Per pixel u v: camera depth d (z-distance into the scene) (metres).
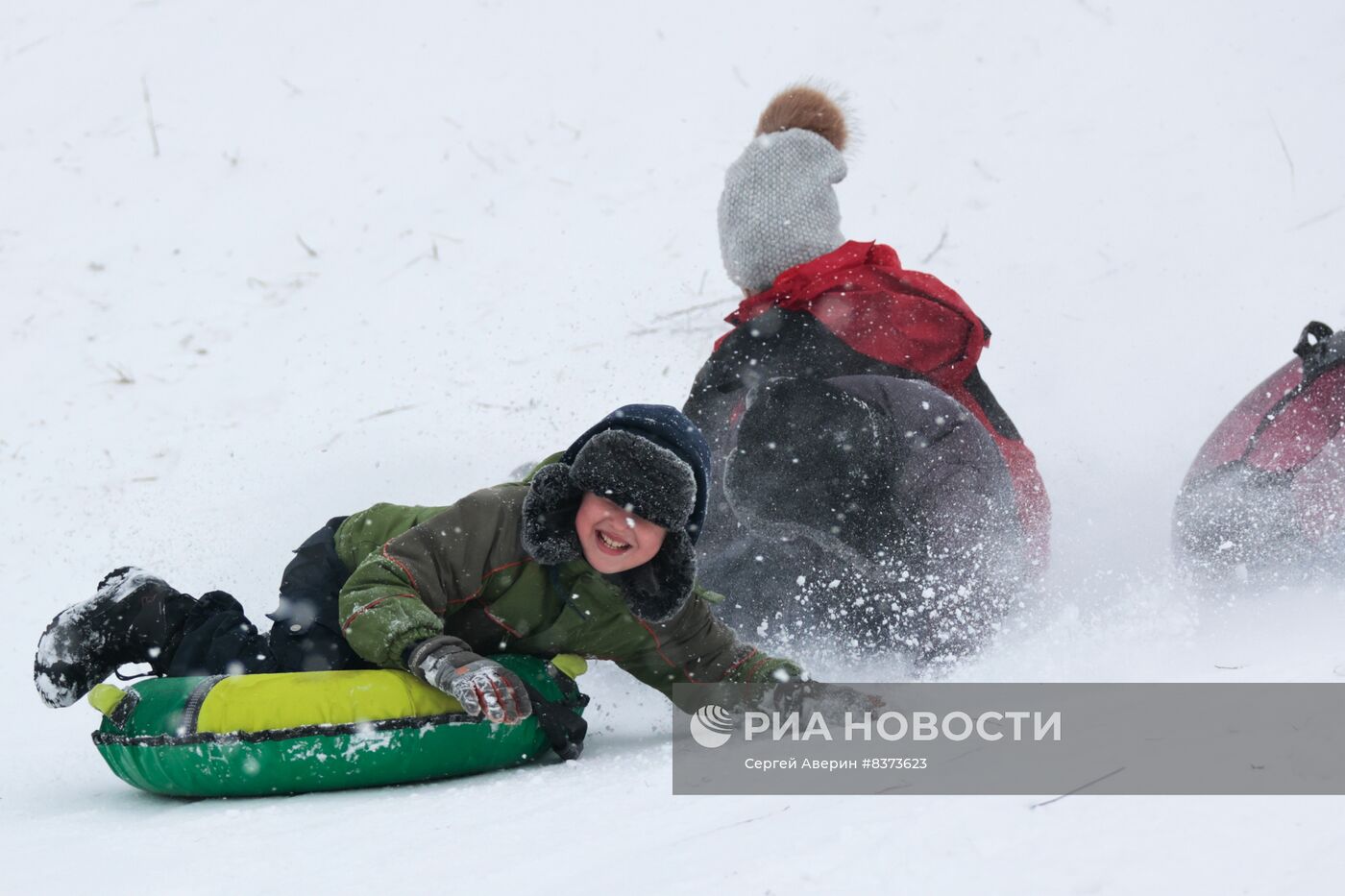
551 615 7.29
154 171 20.75
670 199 19.09
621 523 6.80
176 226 19.69
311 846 5.45
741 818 4.95
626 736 8.01
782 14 21.92
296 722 6.59
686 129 20.30
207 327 17.72
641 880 4.34
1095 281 16.73
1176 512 9.45
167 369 17.00
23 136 21.67
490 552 7.12
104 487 14.77
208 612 7.55
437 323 17.31
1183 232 17.34
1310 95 19.11
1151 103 19.45
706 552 9.02
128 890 4.95
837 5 21.91
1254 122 18.88
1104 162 18.66
